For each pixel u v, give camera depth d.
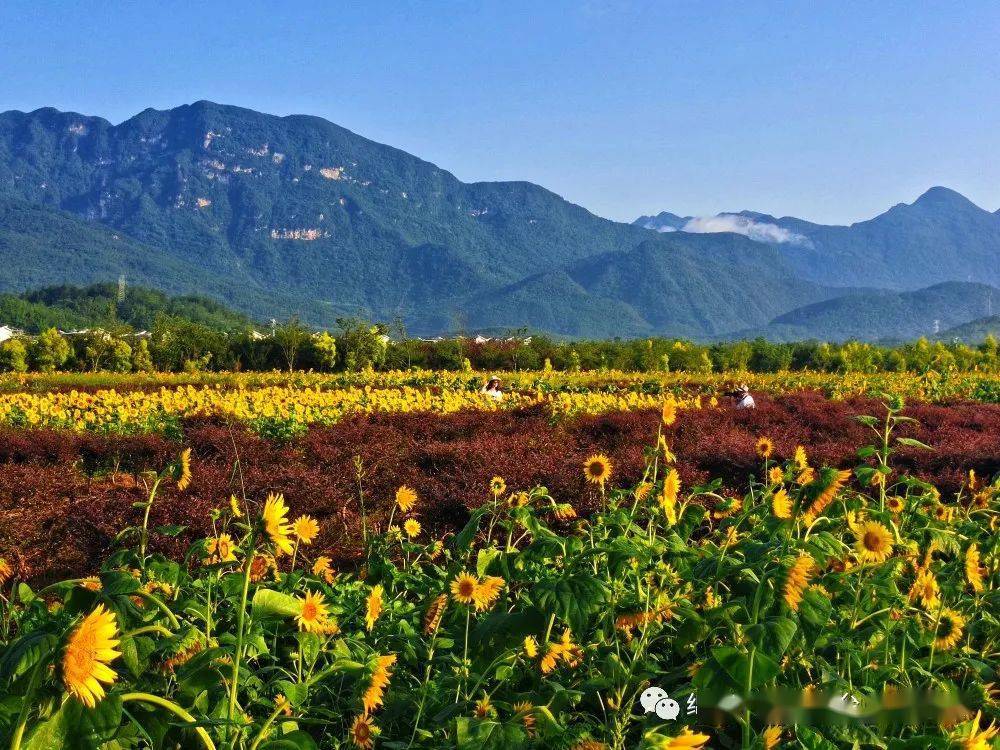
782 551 2.80
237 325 132.38
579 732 2.51
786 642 2.41
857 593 3.17
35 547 5.72
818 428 13.02
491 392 17.25
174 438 11.47
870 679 2.85
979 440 10.72
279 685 2.61
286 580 3.47
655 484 3.74
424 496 7.17
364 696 2.56
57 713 1.74
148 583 3.21
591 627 3.25
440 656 3.09
